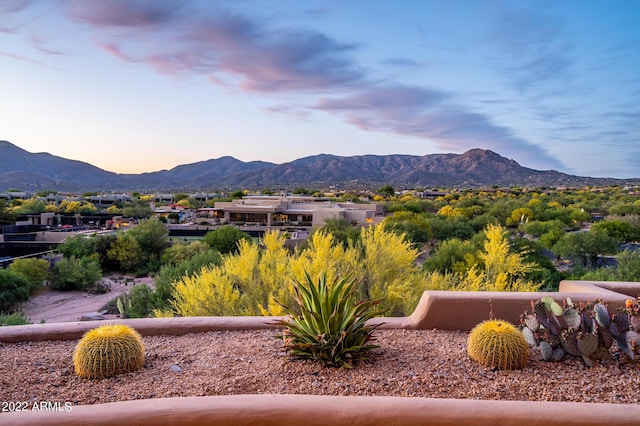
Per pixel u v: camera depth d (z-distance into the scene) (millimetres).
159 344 5344
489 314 5793
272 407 3059
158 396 3896
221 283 9156
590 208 80688
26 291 30547
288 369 4500
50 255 41500
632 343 4516
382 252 10367
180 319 5914
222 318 5953
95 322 5773
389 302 9266
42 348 5230
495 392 3955
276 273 9727
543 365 4641
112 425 2934
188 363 4707
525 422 3025
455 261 22922
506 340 4531
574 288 6516
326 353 4617
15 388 4105
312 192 169250
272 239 10812
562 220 60969
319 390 4004
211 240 42656
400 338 5516
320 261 8953
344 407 3074
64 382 4250
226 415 3008
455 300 5836
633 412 3098
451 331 5816
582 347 4578
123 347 4445
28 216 73750
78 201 100750
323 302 4777
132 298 23812
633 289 6449
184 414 2994
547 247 40938
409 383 4145
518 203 77375
